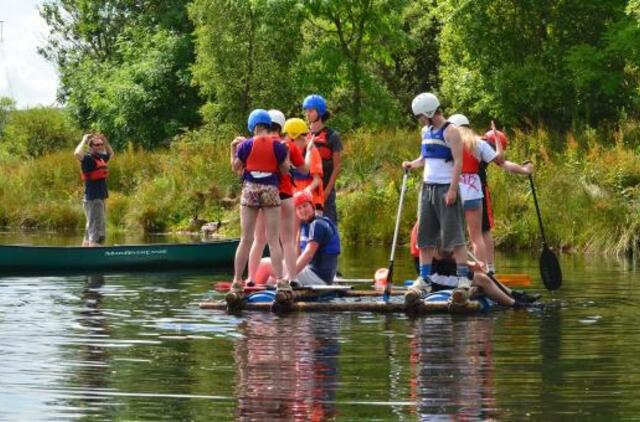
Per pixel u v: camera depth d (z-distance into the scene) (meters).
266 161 14.77
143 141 52.78
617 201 25.97
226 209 34.25
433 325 13.34
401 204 15.34
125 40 60.78
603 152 28.69
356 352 11.34
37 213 36.03
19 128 58.03
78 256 21.23
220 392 9.38
